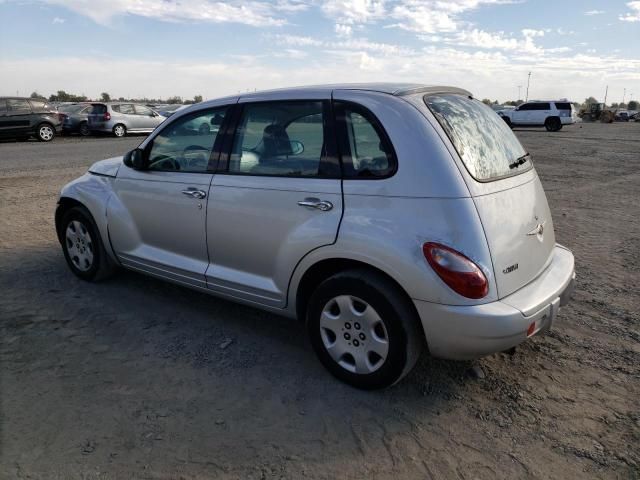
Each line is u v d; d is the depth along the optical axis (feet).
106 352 12.07
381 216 9.57
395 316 9.62
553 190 34.53
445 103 10.73
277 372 11.34
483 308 9.01
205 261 12.85
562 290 10.53
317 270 10.87
